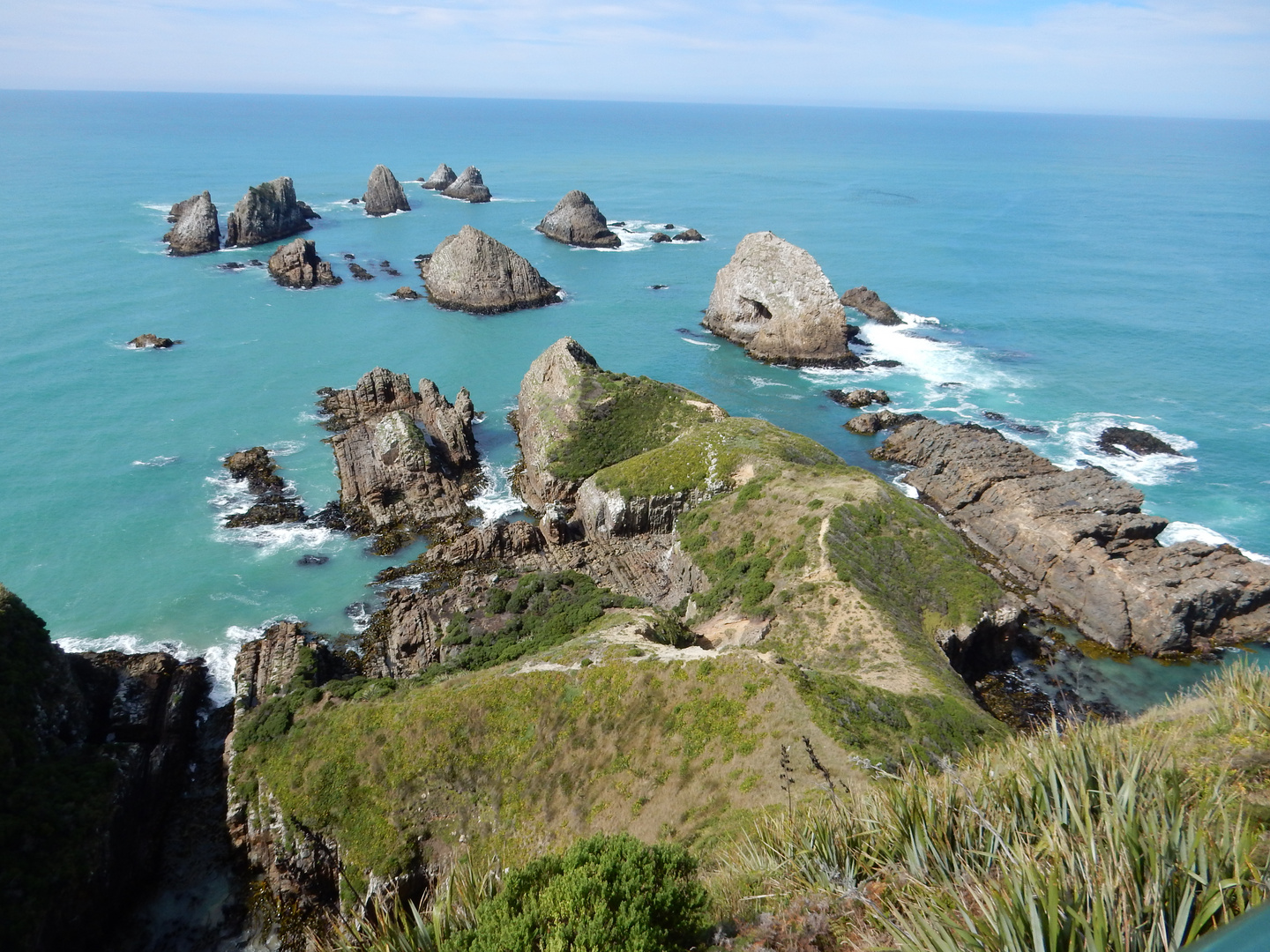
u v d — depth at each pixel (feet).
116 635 183.83
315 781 132.87
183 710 160.04
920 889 32.14
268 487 245.45
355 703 146.30
